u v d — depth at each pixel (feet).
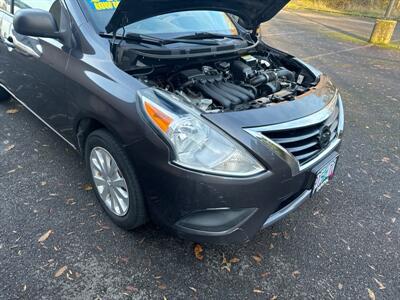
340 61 24.76
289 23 40.37
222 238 6.00
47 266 6.51
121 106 6.05
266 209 6.07
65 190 8.49
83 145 7.95
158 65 7.50
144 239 7.27
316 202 8.98
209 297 6.23
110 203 7.43
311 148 6.64
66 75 7.22
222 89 7.25
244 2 8.25
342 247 7.59
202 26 8.99
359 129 13.62
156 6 6.91
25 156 9.66
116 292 6.15
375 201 9.21
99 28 7.30
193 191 5.65
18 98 10.50
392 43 33.60
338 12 57.67
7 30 9.64
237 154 5.58
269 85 7.86
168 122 5.57
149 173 5.99
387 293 6.58
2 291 5.98
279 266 6.98
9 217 7.55
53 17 7.50
